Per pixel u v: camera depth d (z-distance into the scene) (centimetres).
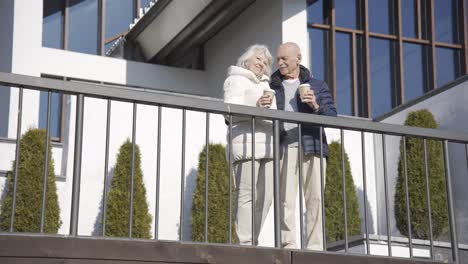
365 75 1041
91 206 795
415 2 1091
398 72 1062
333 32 1030
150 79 1116
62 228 787
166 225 813
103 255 495
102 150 809
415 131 590
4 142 805
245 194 568
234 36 1070
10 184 755
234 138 571
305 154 580
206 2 1020
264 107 556
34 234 483
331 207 837
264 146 570
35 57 1001
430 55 1079
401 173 847
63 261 486
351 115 1027
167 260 509
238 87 583
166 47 1137
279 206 540
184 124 528
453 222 588
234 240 789
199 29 1101
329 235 827
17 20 1002
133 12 1175
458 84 849
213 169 810
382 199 909
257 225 576
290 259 535
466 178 820
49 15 1102
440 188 833
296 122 555
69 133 815
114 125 816
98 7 1141
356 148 916
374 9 1066
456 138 604
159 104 523
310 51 1020
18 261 477
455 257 582
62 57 1073
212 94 1117
